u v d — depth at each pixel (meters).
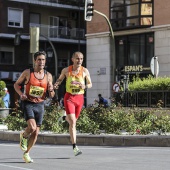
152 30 37.22
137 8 38.25
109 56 39.62
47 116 16.31
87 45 41.38
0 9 47.12
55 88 10.83
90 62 41.09
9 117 17.38
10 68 48.34
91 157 10.76
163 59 36.34
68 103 10.61
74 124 10.57
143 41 38.34
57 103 16.95
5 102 24.28
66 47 53.03
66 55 53.03
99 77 40.25
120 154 11.38
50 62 51.31
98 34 40.41
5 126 19.12
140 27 37.81
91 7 26.98
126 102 21.00
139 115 15.55
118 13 39.56
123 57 39.62
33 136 9.71
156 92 19.64
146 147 13.23
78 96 10.70
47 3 50.50
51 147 13.45
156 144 13.50
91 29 41.12
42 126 16.19
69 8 52.69
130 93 20.80
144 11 37.88
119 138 13.84
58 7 51.72
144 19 37.84
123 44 39.59
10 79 48.19
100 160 10.17
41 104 9.62
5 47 48.09
